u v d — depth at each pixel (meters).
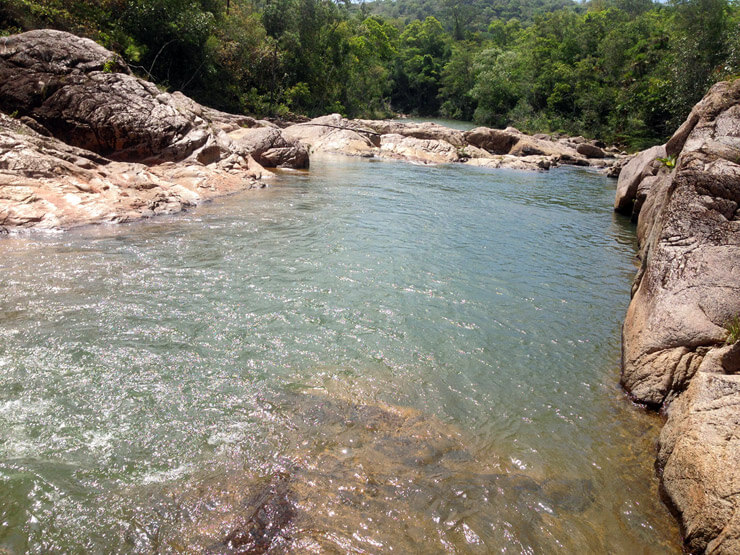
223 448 3.40
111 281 6.18
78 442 3.33
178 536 2.66
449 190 16.39
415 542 2.73
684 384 4.07
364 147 25.88
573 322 6.20
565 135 44.25
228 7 40.31
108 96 12.40
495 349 5.29
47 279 6.05
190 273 6.68
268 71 40.28
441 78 74.94
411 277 7.31
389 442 3.61
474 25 124.44
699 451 2.97
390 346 5.14
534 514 3.01
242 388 4.15
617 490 3.27
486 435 3.81
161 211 9.77
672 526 2.96
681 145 10.45
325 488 3.09
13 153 9.01
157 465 3.19
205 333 5.06
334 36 47.06
